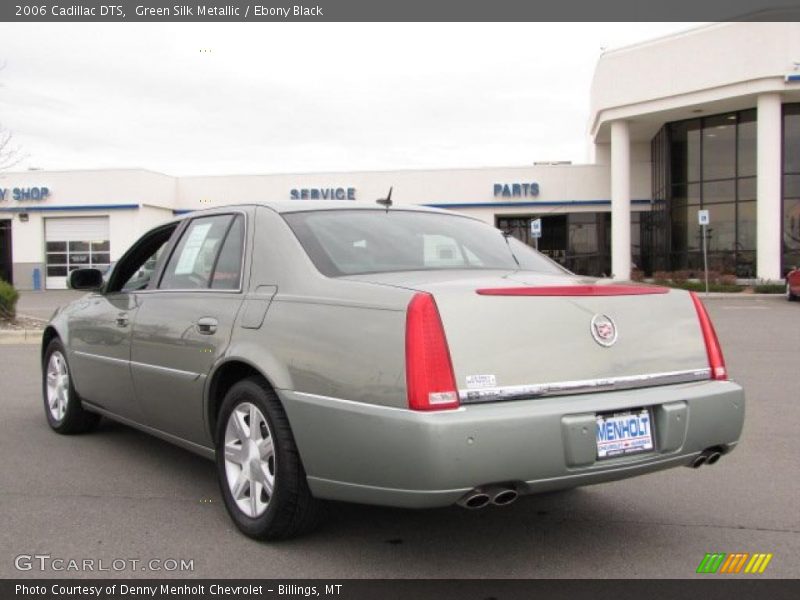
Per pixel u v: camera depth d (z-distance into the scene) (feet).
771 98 87.61
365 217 14.05
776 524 13.06
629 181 105.50
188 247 15.24
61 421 19.25
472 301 10.32
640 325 11.60
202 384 13.20
